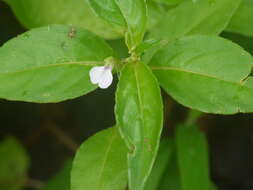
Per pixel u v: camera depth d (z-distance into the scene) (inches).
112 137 7.5
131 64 6.8
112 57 6.9
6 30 12.2
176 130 9.2
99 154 7.4
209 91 6.9
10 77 7.0
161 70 7.1
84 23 8.7
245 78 6.8
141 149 6.2
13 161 12.3
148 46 6.9
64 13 8.8
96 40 7.2
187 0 8.0
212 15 7.9
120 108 6.4
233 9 7.8
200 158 9.0
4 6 12.0
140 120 6.4
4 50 7.0
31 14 8.8
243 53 6.9
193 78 7.0
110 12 7.0
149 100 6.5
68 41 7.1
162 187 9.8
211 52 7.0
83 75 7.1
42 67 7.1
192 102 6.9
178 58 7.1
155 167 9.2
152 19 8.7
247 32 8.5
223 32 9.7
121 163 7.4
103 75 6.8
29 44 7.1
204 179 8.8
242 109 6.7
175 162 9.9
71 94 7.0
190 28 8.0
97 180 7.3
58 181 10.6
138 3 7.0
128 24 7.0
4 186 12.3
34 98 6.9
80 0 8.7
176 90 7.0
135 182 6.1
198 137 9.1
